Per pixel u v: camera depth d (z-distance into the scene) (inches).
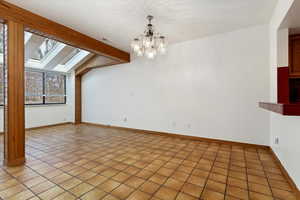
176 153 115.8
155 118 175.0
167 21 113.7
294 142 70.5
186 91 154.5
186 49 153.4
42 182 76.4
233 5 93.8
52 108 222.7
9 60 91.5
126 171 88.1
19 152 96.6
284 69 95.9
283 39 94.9
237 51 130.0
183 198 65.0
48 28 109.5
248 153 114.3
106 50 159.0
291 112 44.4
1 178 79.7
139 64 185.5
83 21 113.0
